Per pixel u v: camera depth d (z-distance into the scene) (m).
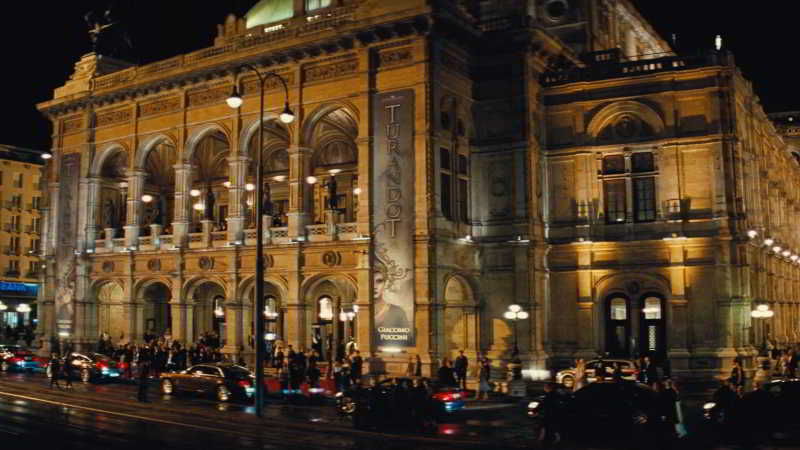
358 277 39.94
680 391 36.22
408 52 40.00
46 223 56.25
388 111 40.16
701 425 26.25
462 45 42.09
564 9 49.66
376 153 40.31
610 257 42.28
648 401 21.56
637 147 42.19
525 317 38.53
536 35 41.78
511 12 48.16
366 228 39.91
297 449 20.69
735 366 31.50
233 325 44.19
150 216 56.62
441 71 40.41
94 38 55.31
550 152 43.88
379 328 39.12
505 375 40.53
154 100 49.31
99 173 52.34
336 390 34.31
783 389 22.81
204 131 47.00
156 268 47.97
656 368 34.09
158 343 43.81
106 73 54.28
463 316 42.12
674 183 41.22
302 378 34.22
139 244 49.41
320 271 41.47
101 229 52.50
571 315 42.66
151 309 53.44
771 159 53.91
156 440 21.66
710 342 39.75
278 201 53.56
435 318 38.09
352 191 50.28
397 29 39.69
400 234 39.09
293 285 42.12
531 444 22.50
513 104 42.19
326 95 42.25
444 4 39.66
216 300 52.06
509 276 41.53
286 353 40.97
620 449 21.16
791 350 41.09
